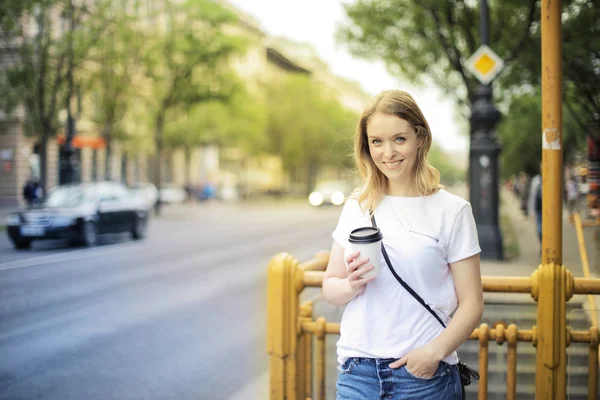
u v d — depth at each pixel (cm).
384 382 206
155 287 1023
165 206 4681
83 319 779
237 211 4053
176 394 500
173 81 3117
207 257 1459
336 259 224
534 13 1282
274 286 293
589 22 988
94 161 4172
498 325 286
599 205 1471
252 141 4703
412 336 206
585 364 354
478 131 1230
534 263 1142
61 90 2236
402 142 213
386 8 1641
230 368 570
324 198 4425
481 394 286
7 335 697
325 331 296
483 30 1241
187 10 3045
